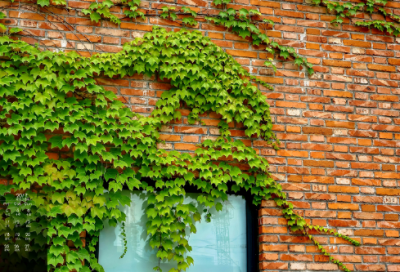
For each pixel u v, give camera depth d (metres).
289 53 3.65
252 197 3.48
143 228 3.27
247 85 3.48
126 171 3.19
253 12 3.58
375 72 3.79
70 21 3.31
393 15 3.88
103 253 3.18
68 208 3.02
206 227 3.38
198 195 3.41
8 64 3.08
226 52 3.56
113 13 3.39
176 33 3.44
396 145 3.68
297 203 3.41
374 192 3.55
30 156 3.02
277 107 3.56
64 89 3.13
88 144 3.09
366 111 3.70
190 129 3.40
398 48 3.88
